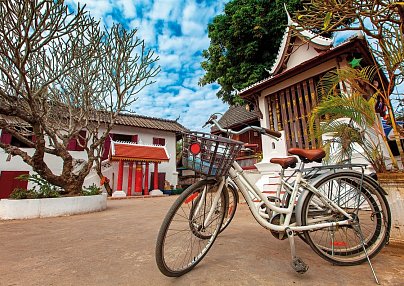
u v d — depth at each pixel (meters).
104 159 12.34
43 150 5.07
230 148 1.69
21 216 4.54
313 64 4.76
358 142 2.68
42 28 4.20
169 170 14.66
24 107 5.50
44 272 1.79
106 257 2.10
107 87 7.40
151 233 3.00
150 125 14.41
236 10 9.24
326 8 2.46
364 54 4.27
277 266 1.78
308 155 1.96
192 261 1.79
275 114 5.88
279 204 2.07
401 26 2.33
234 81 9.48
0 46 3.94
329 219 1.89
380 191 1.93
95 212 5.39
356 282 1.51
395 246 2.20
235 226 3.19
